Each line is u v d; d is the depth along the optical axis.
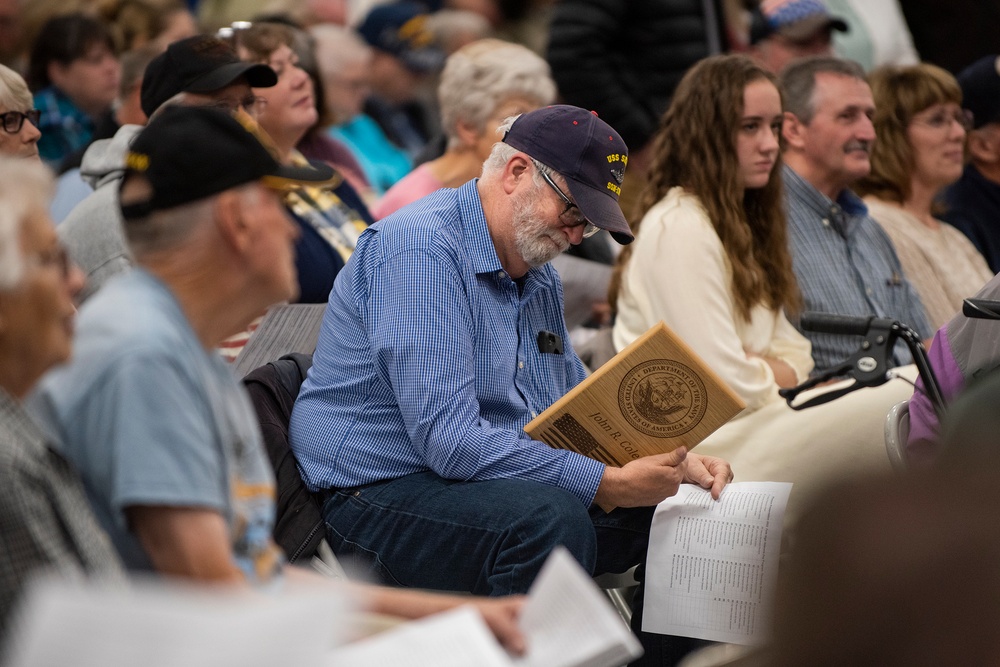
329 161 12.17
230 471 4.78
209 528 4.46
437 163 11.30
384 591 5.39
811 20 14.10
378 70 16.28
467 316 7.42
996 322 7.58
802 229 10.67
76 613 3.00
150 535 4.45
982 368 6.04
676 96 9.98
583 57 13.48
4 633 4.06
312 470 7.59
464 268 7.48
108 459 4.40
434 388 7.19
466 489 7.23
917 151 12.14
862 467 2.24
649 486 7.25
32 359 4.27
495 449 7.21
